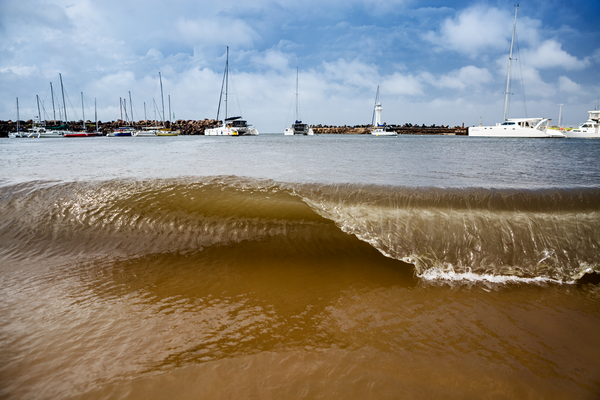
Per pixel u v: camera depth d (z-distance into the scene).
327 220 4.95
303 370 2.37
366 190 5.69
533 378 2.36
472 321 3.06
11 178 7.29
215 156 15.95
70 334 2.71
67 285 3.57
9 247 4.41
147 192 5.77
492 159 14.60
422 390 2.23
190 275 3.84
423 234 4.54
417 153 18.89
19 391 2.11
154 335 2.73
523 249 4.28
